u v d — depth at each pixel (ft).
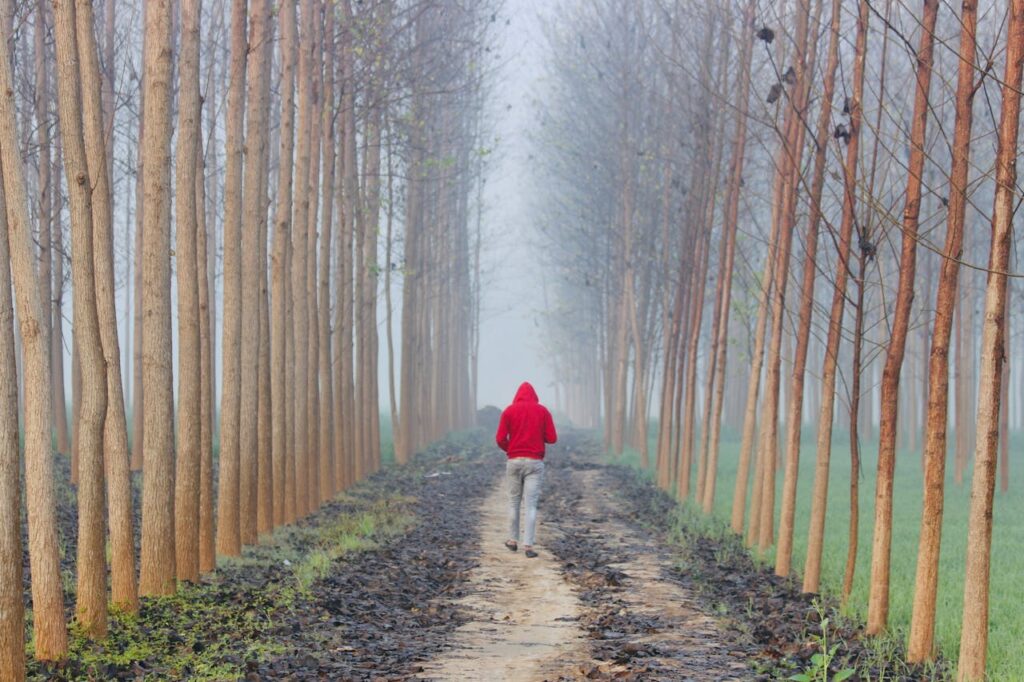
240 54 52.90
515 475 55.77
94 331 31.68
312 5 73.72
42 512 28.50
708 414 79.51
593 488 94.58
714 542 61.46
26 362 28.32
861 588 43.50
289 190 66.95
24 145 58.85
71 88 30.96
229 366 52.65
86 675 27.02
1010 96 27.73
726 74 69.05
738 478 66.33
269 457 59.93
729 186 75.92
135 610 35.55
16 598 25.30
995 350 28.40
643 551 56.85
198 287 44.70
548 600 42.93
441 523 68.18
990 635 35.35
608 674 28.04
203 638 32.55
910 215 35.50
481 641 34.55
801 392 50.08
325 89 81.15
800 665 29.78
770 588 45.60
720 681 27.25
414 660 30.78
